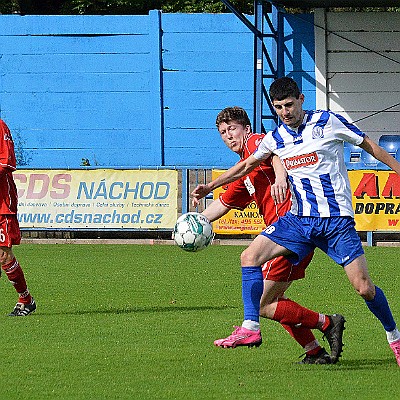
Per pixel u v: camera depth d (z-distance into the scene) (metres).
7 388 21.70
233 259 54.47
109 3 98.00
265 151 23.48
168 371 23.77
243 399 20.44
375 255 56.69
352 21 81.06
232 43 80.75
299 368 24.19
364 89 81.44
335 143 23.00
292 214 23.39
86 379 22.75
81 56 81.19
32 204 64.56
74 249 61.03
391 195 61.59
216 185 24.61
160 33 80.81
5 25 81.38
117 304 36.66
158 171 63.66
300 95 22.94
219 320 32.53
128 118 81.38
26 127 81.81
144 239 66.19
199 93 81.12
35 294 39.62
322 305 36.22
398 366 24.38
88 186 64.12
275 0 78.94
